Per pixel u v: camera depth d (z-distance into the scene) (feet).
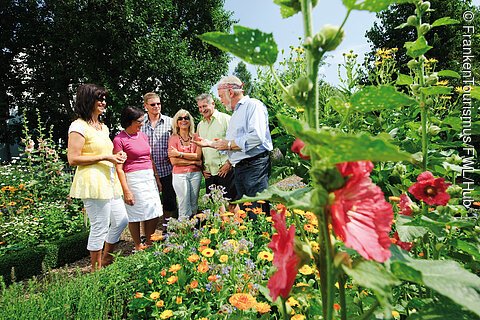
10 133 50.67
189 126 14.53
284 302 3.22
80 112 11.01
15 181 20.75
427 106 4.67
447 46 41.78
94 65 40.98
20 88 50.08
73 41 40.19
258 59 2.21
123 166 12.80
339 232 1.92
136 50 40.27
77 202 20.18
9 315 7.17
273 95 15.81
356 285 4.51
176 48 43.93
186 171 14.15
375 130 10.61
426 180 4.24
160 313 7.55
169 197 15.76
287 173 14.10
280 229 2.44
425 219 3.45
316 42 2.13
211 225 10.45
